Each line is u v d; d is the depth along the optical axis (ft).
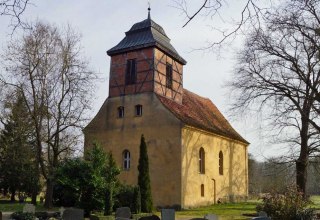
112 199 69.05
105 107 115.44
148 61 110.73
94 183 67.36
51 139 94.68
